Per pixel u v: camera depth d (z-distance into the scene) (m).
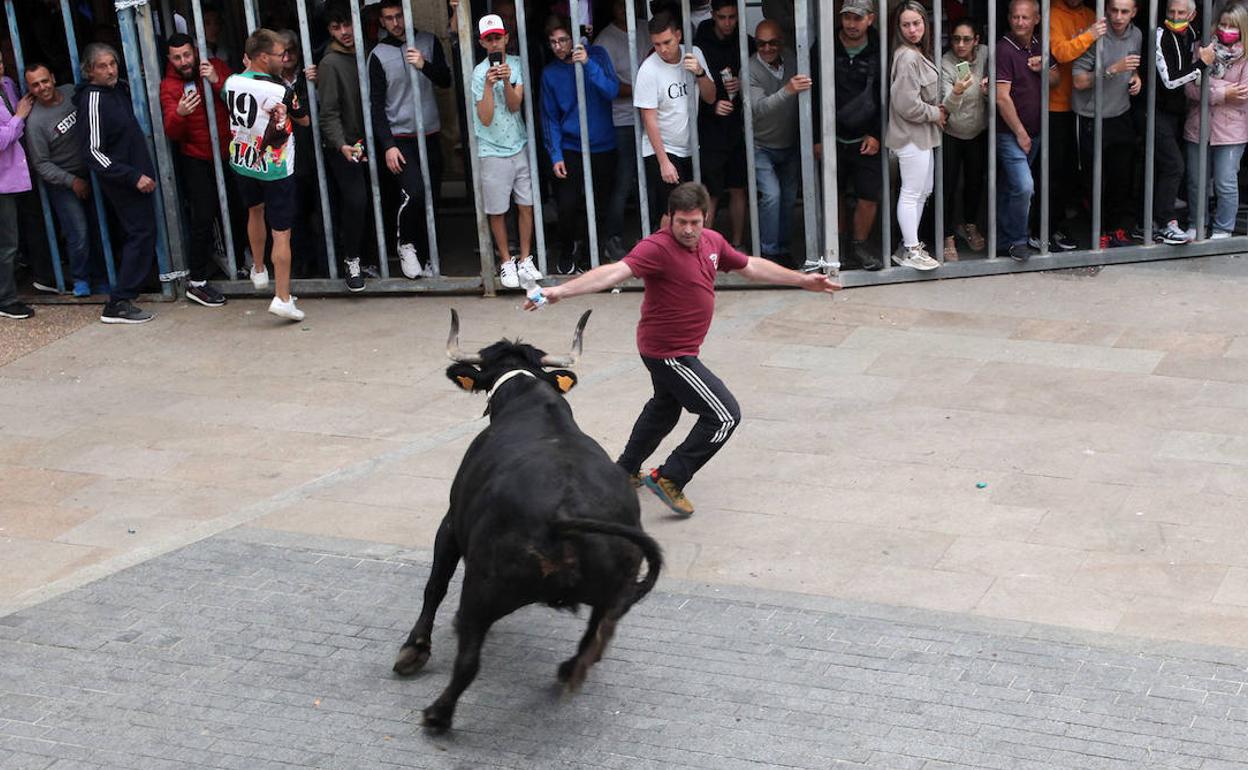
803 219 13.82
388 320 11.60
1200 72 11.60
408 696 6.25
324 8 12.23
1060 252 12.12
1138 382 9.56
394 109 11.80
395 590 7.22
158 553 7.69
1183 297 11.19
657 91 11.33
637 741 5.86
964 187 12.25
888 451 8.67
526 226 11.94
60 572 7.55
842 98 11.43
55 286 12.55
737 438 8.97
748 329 10.92
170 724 6.09
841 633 6.62
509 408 6.28
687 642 6.60
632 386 9.88
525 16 12.46
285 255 11.34
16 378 10.59
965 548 7.43
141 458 9.05
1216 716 5.82
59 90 11.83
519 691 6.26
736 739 5.84
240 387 10.26
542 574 5.49
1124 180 12.16
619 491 5.70
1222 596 6.83
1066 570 7.15
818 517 7.86
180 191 12.28
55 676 6.49
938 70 11.44
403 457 8.90
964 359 10.12
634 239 13.33
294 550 7.69
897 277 11.85
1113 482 8.12
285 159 11.09
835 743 5.77
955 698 6.04
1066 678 6.15
